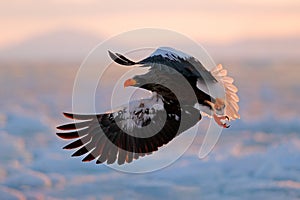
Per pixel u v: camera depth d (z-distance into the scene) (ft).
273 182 53.78
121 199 49.62
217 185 53.47
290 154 61.87
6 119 104.58
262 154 63.57
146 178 56.54
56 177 57.41
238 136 83.87
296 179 54.75
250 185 53.16
